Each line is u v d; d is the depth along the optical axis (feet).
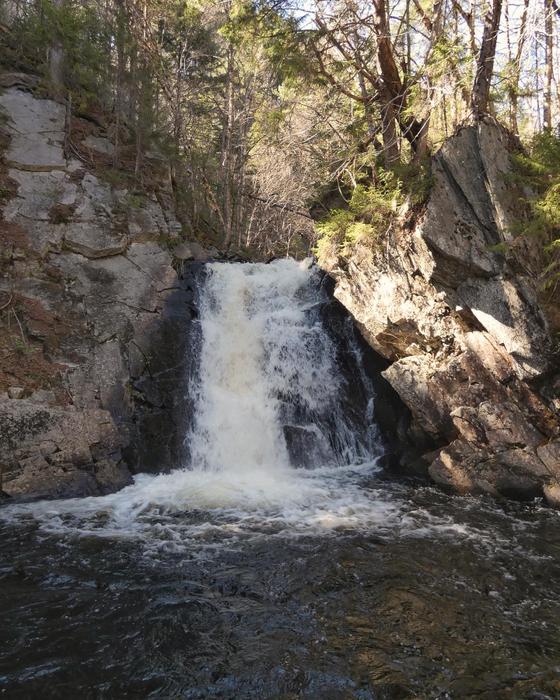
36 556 20.53
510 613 17.30
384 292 33.40
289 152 51.47
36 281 33.76
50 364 31.19
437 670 14.42
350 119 41.83
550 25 36.63
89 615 16.70
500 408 29.37
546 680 14.05
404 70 38.50
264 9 35.78
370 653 15.14
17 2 45.55
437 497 28.71
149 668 14.34
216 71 88.63
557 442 27.89
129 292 36.60
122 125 45.24
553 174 28.14
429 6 37.22
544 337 27.66
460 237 29.09
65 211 37.04
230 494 28.32
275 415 37.11
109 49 45.52
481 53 31.86
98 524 23.91
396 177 33.40
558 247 27.89
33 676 13.88
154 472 32.50
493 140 29.76
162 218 41.70
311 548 21.88
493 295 28.73
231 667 14.44
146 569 19.80
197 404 35.47
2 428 27.09
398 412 35.60
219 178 75.36
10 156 37.42
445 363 31.53
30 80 41.81
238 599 17.89
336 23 35.91
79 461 28.35
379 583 19.12
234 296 40.88
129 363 34.27
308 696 13.39
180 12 68.33
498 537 23.35
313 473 33.55
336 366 38.42
